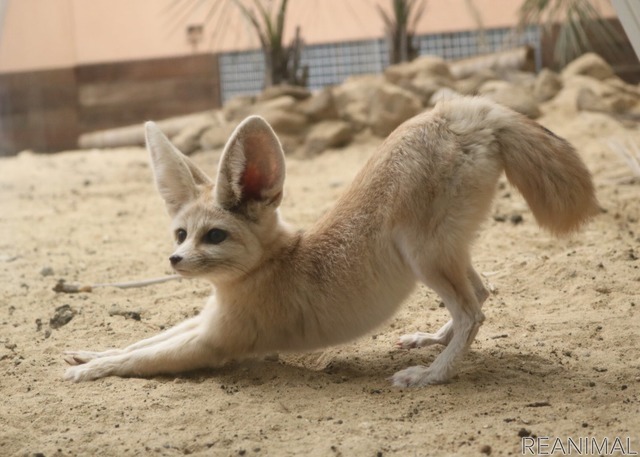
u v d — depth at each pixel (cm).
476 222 162
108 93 434
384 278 165
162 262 219
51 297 200
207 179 173
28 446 153
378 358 173
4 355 177
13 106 411
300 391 163
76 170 352
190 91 430
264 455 149
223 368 172
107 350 176
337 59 422
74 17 429
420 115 167
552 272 195
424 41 424
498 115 163
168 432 155
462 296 162
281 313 168
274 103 350
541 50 411
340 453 148
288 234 170
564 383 161
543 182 162
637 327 174
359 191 168
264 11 381
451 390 160
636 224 221
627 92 365
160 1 424
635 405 154
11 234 244
